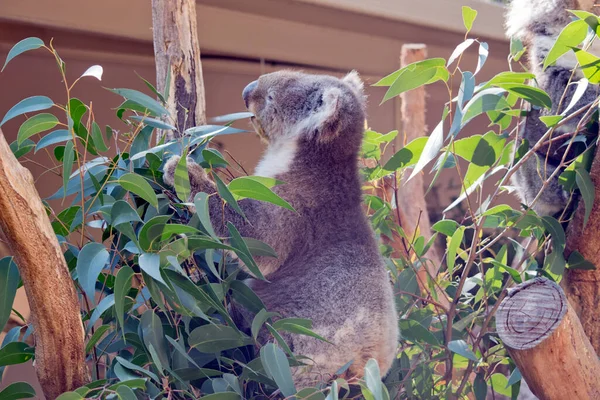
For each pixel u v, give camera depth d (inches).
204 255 96.4
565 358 98.2
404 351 119.3
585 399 99.4
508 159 129.7
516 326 99.2
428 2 250.8
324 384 96.0
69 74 217.9
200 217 79.6
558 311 98.0
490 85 108.1
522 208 126.3
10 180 68.3
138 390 86.7
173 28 113.0
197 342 87.5
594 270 114.4
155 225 80.0
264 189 83.8
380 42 267.0
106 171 97.4
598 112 110.3
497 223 119.0
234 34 227.0
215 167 107.3
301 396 80.7
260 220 101.7
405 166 119.5
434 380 126.7
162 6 113.0
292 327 86.8
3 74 204.5
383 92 293.7
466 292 127.6
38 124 89.9
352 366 98.8
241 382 90.7
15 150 94.0
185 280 83.6
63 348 75.2
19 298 165.0
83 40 209.2
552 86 134.9
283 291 101.5
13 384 84.5
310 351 97.9
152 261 76.9
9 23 186.1
